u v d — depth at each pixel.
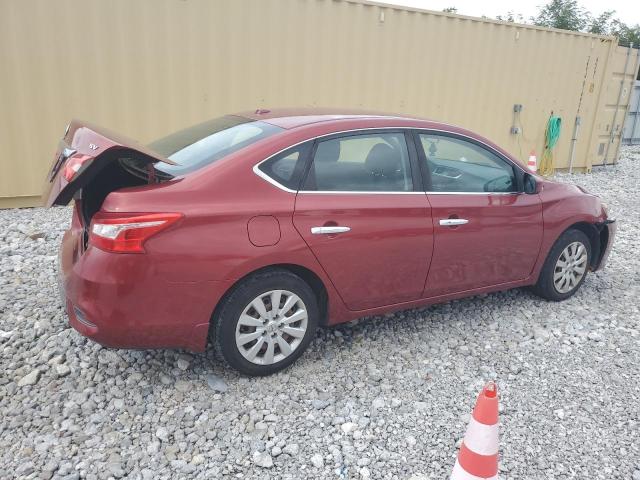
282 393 3.21
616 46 11.07
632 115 17.00
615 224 4.89
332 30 7.70
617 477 2.68
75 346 3.56
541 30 9.79
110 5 6.39
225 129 3.59
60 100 6.46
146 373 3.33
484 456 2.11
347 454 2.76
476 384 3.41
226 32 7.04
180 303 2.91
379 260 3.49
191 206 2.89
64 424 2.86
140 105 6.83
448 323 4.20
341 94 8.05
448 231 3.74
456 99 9.20
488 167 4.06
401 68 8.45
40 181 6.64
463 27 8.85
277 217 3.10
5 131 6.32
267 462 2.66
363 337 3.92
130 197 2.83
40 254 5.21
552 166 11.05
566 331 4.15
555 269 4.54
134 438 2.80
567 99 10.78
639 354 3.86
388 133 3.61
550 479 2.65
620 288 5.11
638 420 3.12
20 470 2.53
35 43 6.19
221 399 3.12
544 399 3.28
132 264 2.78
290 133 3.27
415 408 3.15
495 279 4.16
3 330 3.73
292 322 3.32
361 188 3.44
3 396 3.06
